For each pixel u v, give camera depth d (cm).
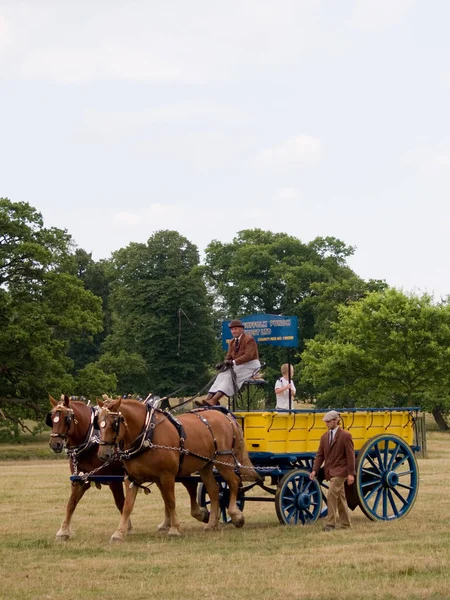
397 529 1389
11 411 5028
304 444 1520
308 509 1491
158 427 1352
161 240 7538
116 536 1298
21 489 2136
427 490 2016
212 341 7331
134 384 6700
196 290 7206
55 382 4712
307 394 6725
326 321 6519
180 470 1384
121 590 936
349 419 1552
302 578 988
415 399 5888
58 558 1146
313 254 7388
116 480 1368
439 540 1252
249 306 7269
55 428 1369
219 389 1545
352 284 6838
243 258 7206
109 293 8562
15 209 5109
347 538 1294
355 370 5162
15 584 971
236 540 1298
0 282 5088
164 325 7069
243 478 1454
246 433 1507
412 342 4866
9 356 4803
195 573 1023
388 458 1600
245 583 963
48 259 5003
